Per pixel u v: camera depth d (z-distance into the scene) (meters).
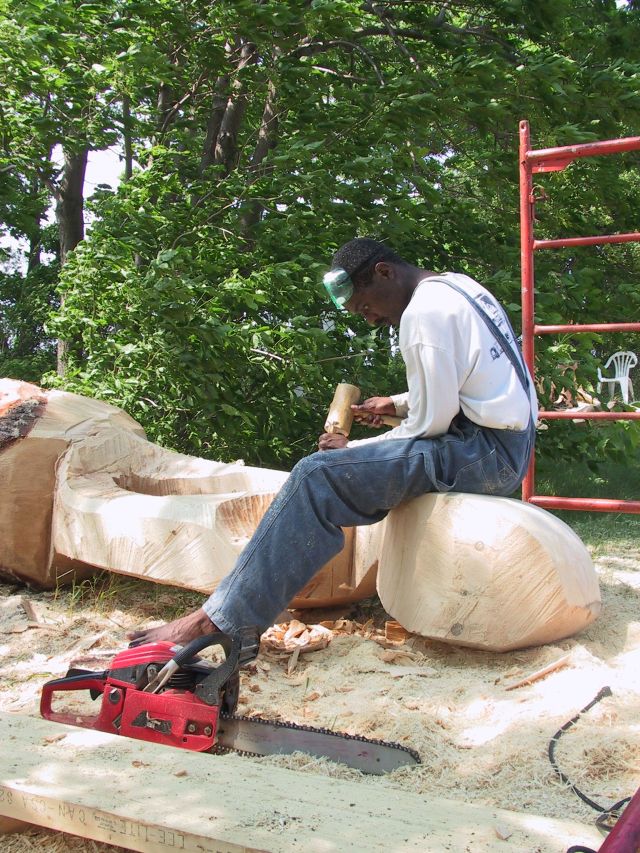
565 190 8.42
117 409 4.64
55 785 1.85
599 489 9.20
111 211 6.95
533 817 1.74
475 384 3.08
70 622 3.73
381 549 3.43
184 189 7.42
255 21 6.97
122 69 6.80
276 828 1.66
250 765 2.00
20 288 16.50
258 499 3.64
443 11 8.71
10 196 8.36
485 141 8.77
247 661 2.70
